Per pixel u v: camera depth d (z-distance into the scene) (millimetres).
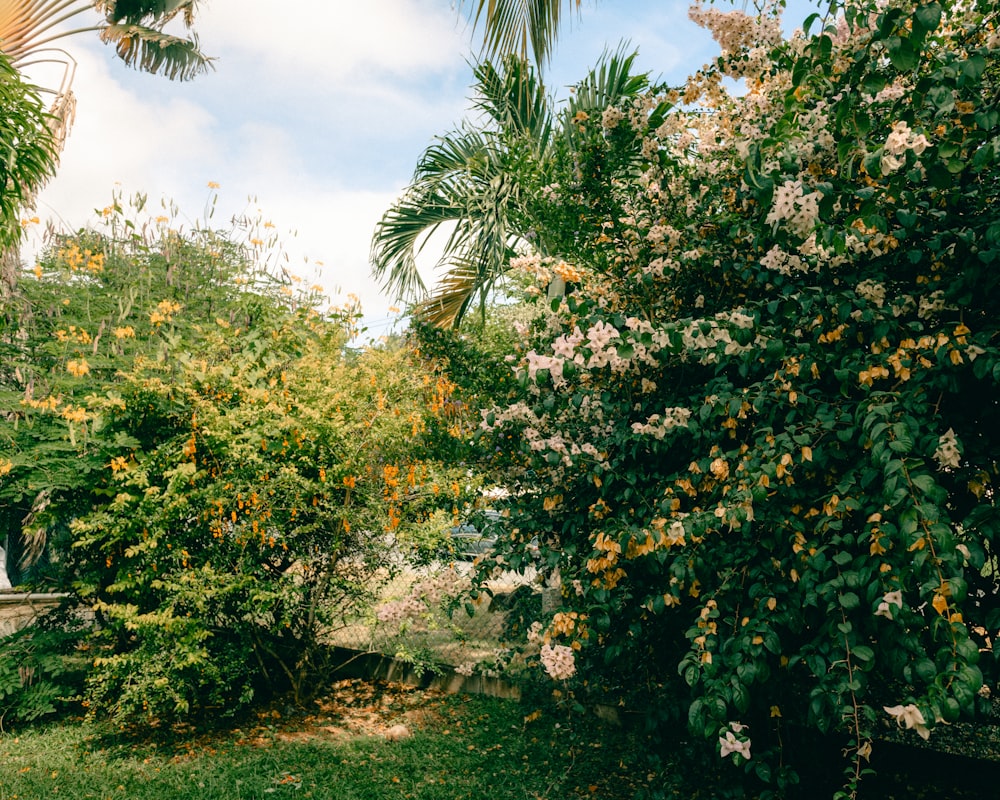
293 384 4887
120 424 4754
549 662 2629
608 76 5207
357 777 3754
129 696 4105
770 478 2324
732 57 2854
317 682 5172
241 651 4512
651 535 2436
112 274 5582
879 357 2330
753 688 2668
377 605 4715
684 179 3273
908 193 2160
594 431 3248
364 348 5301
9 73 3764
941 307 2311
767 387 2559
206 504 4469
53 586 4938
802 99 2129
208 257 5930
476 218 5395
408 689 5285
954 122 1942
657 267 3123
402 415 4840
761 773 2535
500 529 3521
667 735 3154
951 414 2318
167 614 4184
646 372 3102
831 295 2406
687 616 3008
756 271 2873
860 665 2066
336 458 4766
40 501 4902
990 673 2143
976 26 2381
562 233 3758
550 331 3664
